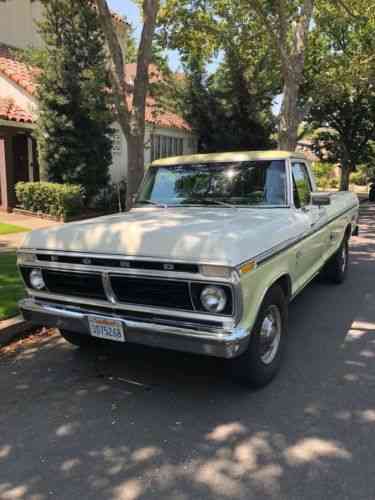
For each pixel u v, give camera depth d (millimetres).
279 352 3850
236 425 3145
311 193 4945
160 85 12203
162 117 17531
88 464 2746
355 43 19109
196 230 3328
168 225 3553
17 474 2664
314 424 3145
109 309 3428
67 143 12422
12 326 4703
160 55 13734
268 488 2518
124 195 14211
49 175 12758
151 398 3541
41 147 12484
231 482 2572
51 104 12164
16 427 3145
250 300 3170
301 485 2539
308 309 5719
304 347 4492
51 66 11867
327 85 14602
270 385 3713
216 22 14844
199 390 3660
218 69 17656
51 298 3711
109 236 3391
